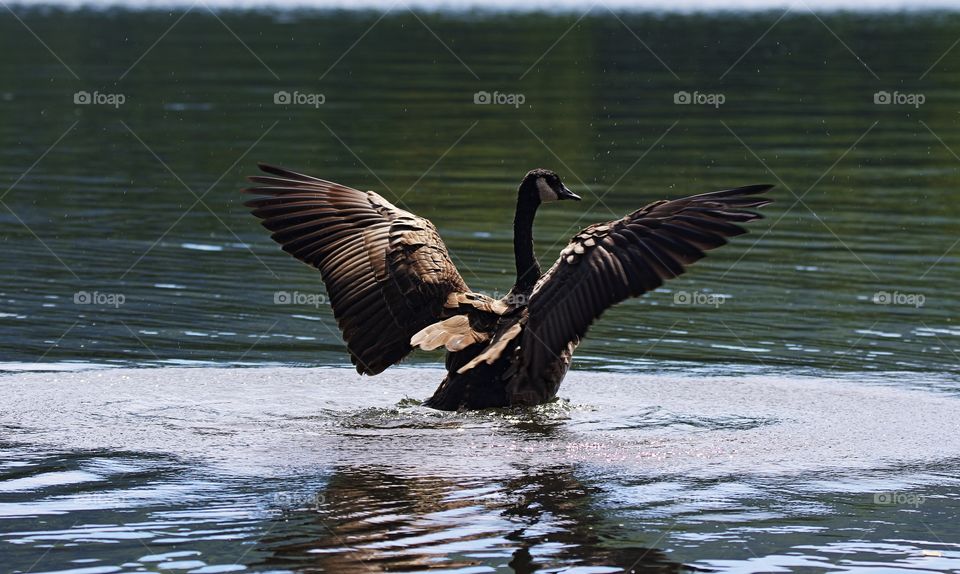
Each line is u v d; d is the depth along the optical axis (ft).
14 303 39.63
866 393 29.73
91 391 28.86
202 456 23.35
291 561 18.17
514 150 75.25
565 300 24.18
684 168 68.90
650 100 99.45
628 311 40.50
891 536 19.61
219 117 87.86
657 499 21.24
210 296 41.42
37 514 20.13
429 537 19.24
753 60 132.98
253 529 19.47
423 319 26.86
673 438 25.07
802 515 20.59
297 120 86.84
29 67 116.78
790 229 54.54
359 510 20.36
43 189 61.46
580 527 19.76
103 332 36.11
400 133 81.51
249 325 37.55
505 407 26.96
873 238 52.39
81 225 53.16
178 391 28.91
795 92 104.99
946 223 55.42
